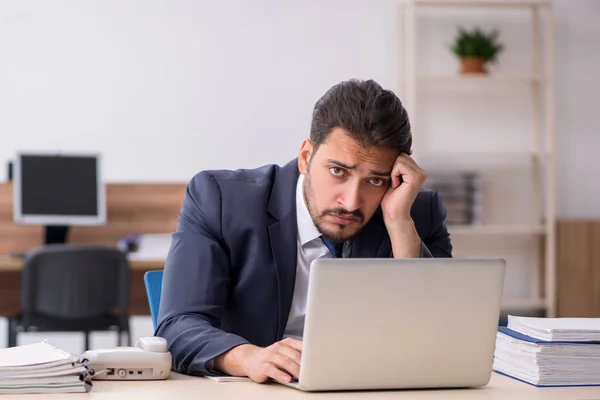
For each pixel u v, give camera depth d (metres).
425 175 2.12
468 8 6.80
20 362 1.64
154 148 6.67
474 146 6.83
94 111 6.62
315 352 1.64
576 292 6.61
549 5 6.54
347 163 1.97
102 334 6.62
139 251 5.59
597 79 6.89
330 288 1.63
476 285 1.72
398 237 2.14
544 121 6.86
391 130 1.97
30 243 5.80
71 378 1.65
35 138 6.57
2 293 5.55
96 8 6.62
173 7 6.68
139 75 6.66
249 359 1.79
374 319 1.66
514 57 6.83
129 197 5.89
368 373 1.69
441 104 6.79
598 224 6.62
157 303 2.38
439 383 1.74
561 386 1.80
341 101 1.97
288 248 2.19
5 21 6.54
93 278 5.09
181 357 1.92
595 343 1.82
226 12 6.72
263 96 6.75
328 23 6.77
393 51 6.79
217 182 2.26
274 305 2.17
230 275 2.21
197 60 6.70
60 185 5.80
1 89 6.54
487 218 6.80
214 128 6.72
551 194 6.55
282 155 6.77
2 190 5.79
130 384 1.75
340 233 2.03
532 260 6.82
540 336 1.85
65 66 6.60
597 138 6.89
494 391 1.74
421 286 1.68
